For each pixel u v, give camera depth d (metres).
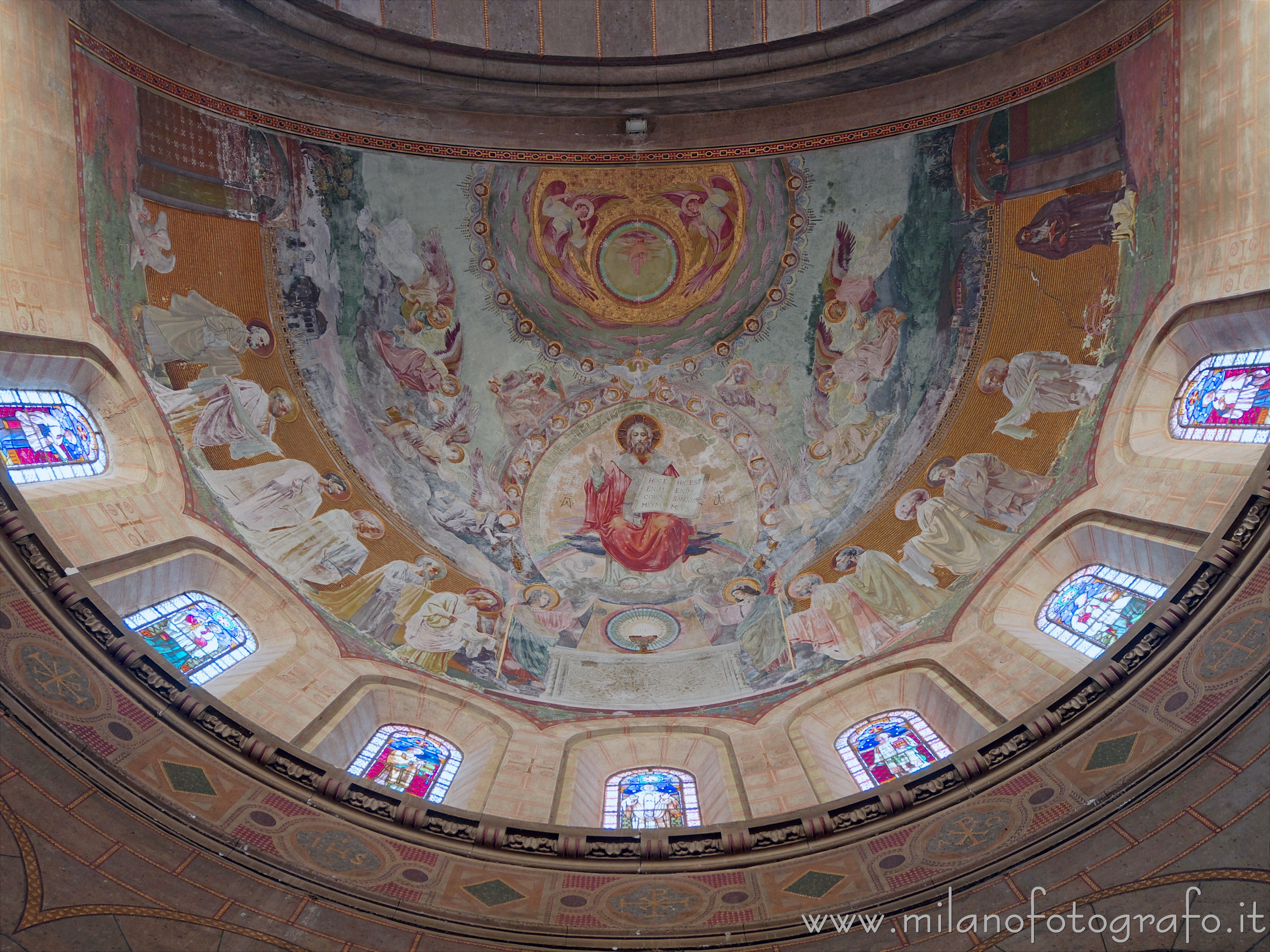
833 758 15.24
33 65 14.29
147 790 10.96
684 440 20.58
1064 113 16.77
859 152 18.86
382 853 11.84
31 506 13.42
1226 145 14.21
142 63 16.16
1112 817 10.97
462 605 18.28
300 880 11.03
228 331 17.55
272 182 17.97
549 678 17.83
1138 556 14.79
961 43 17.33
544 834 12.51
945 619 16.77
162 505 15.60
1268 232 13.59
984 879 11.08
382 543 18.31
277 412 17.98
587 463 20.47
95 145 15.35
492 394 20.19
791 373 20.12
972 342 18.36
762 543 19.58
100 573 13.80
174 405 16.53
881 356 19.34
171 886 10.39
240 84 17.45
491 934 11.18
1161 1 15.21
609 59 18.62
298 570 17.05
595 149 19.52
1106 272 16.56
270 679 15.14
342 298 18.98
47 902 9.76
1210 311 14.72
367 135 18.69
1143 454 15.49
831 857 12.14
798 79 18.45
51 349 14.51
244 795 11.66
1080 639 14.89
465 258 19.81
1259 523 12.01
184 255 17.00
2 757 10.25
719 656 18.23
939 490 18.19
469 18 18.16
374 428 19.11
